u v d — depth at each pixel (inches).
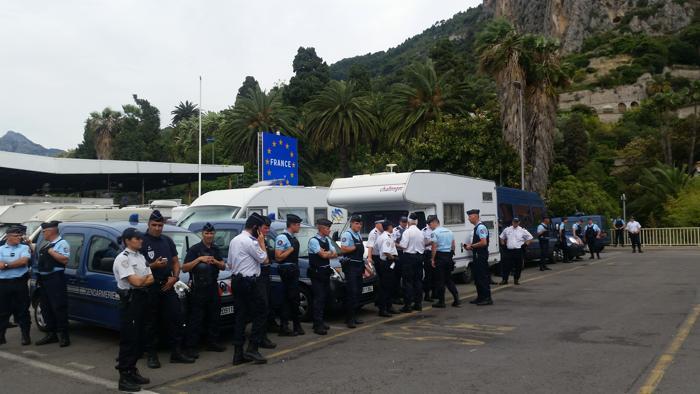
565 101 3307.1
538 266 775.7
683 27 3828.7
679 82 3144.7
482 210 602.2
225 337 332.2
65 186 1497.3
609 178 1930.4
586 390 210.7
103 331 354.0
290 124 1617.9
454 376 234.2
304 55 2453.2
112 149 2623.0
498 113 1075.9
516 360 257.3
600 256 947.3
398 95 1293.1
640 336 300.7
